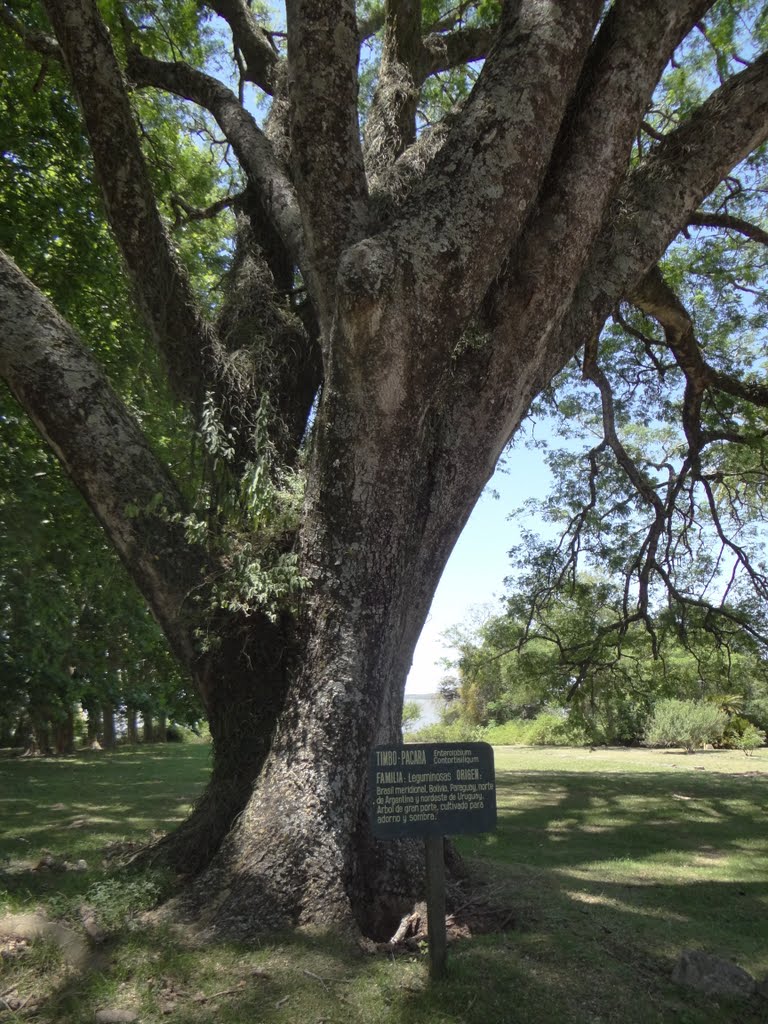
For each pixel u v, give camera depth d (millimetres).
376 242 5078
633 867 7867
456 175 5355
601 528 13688
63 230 11672
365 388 5250
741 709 29547
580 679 13328
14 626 14719
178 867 5609
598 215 5918
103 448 5938
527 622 13812
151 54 11461
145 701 26266
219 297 13070
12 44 10445
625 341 13461
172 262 6598
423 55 9141
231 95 8609
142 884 5223
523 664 14211
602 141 5871
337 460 5453
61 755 24938
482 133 5398
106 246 11938
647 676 15023
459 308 5293
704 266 12508
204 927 4723
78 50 5812
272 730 5723
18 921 4621
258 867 4949
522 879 6566
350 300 4973
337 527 5496
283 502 6055
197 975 4176
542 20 5555
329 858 5004
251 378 6848
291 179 8195
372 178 7512
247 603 5555
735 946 5234
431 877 4379
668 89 11398
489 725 37812
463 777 4523
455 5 11867
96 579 12445
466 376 5969
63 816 10484
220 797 5727
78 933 4598
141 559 5938
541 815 11406
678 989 4383
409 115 8289
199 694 6203
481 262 5305
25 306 6016
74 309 11945
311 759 5215
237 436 6656
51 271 11672
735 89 6602
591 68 6043
